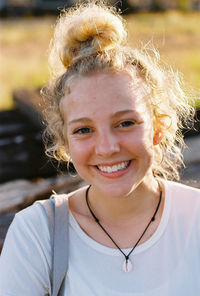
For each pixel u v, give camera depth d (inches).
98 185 54.9
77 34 54.3
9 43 603.5
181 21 708.7
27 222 58.6
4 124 233.5
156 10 879.7
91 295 55.5
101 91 51.4
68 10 61.5
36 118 207.5
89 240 57.1
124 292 54.9
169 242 56.3
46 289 58.9
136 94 52.4
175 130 64.8
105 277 55.6
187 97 69.4
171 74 63.3
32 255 57.5
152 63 58.2
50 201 60.7
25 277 57.7
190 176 137.9
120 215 57.5
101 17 54.4
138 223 57.8
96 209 58.8
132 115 51.6
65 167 164.6
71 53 55.8
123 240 57.0
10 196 137.3
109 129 51.7
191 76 331.6
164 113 59.6
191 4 909.2
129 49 55.9
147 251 55.9
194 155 155.9
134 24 646.5
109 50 54.0
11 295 57.3
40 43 597.3
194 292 54.8
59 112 57.5
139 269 55.4
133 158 52.8
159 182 61.7
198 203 58.5
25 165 186.5
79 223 58.5
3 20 848.3
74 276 56.2
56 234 57.6
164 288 54.7
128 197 56.3
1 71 454.6
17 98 249.1
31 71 448.5
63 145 61.4
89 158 54.0
